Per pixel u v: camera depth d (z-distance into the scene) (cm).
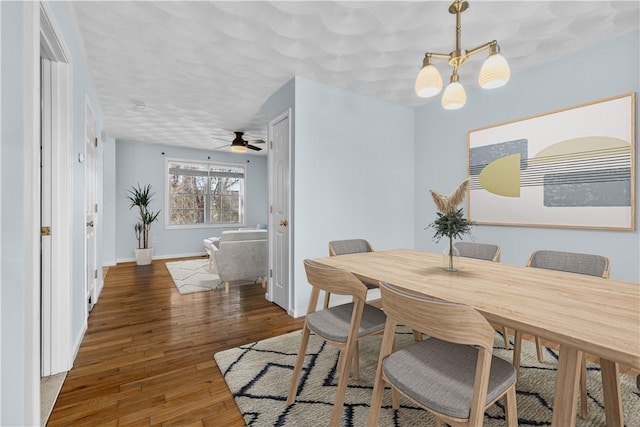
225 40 232
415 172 388
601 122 233
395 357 119
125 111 398
